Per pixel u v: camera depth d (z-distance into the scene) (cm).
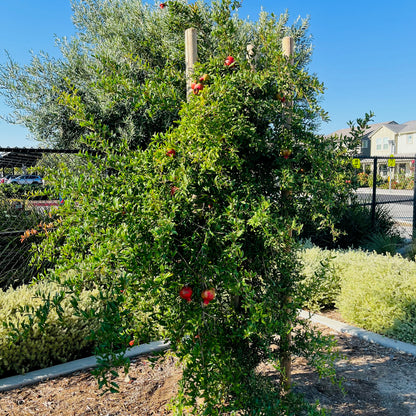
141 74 634
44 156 518
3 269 482
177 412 200
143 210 183
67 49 929
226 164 213
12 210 510
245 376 228
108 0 1012
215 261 203
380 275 412
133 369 319
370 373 315
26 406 268
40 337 314
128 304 197
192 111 197
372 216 874
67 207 209
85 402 271
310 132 238
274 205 240
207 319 197
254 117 238
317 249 534
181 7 270
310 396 280
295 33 967
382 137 4509
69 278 189
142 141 827
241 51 244
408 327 373
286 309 229
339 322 419
